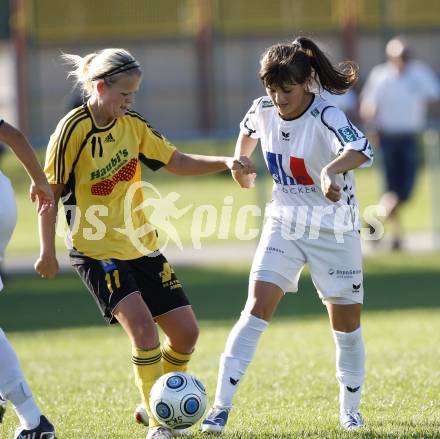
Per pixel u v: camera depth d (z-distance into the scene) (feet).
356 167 59.26
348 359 64.03
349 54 392.88
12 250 201.67
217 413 61.77
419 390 75.36
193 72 394.52
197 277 171.42
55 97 393.50
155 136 65.16
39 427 57.41
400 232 184.55
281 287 62.59
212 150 207.82
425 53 390.01
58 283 172.35
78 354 104.58
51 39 396.78
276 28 394.93
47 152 62.28
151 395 59.62
